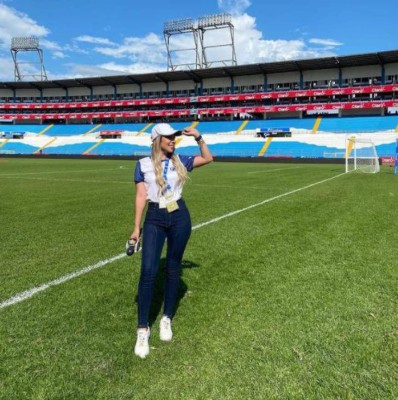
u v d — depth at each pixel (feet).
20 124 245.65
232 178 74.43
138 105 229.45
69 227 28.30
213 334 12.23
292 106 193.36
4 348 11.29
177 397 9.22
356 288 16.10
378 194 47.55
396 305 14.42
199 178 74.43
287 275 17.75
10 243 23.45
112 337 12.03
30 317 13.32
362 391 9.46
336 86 191.11
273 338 11.95
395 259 20.11
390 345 11.59
